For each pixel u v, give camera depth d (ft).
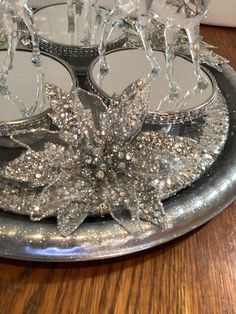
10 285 0.75
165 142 0.89
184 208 0.85
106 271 0.79
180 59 1.21
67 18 1.35
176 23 1.02
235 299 0.78
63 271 0.78
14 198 0.80
